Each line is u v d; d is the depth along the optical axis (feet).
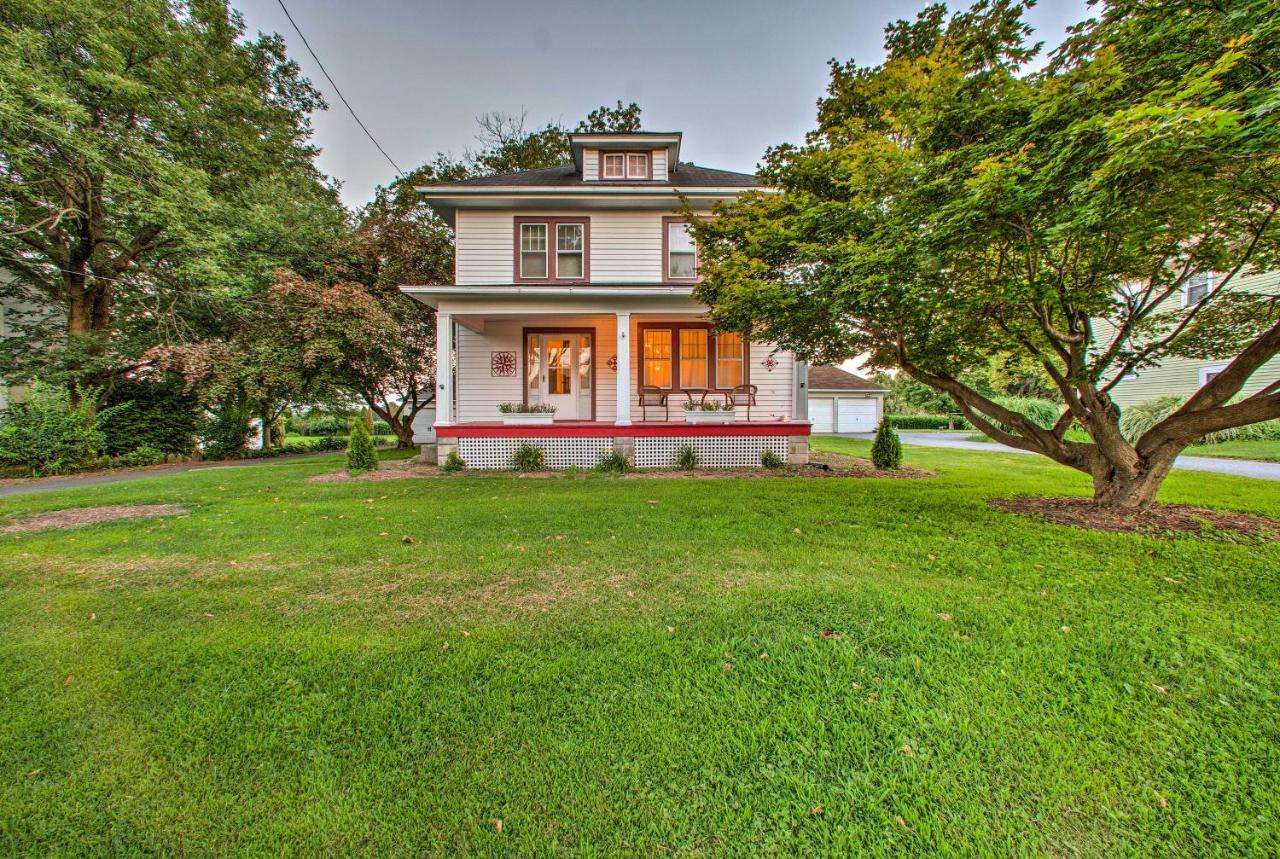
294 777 5.61
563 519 16.88
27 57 30.83
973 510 17.92
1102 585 10.83
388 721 6.50
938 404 95.09
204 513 18.51
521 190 33.27
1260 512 17.03
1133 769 5.62
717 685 7.20
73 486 27.12
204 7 41.47
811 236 18.53
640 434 31.68
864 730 6.27
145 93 35.22
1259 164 10.52
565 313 31.86
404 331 49.37
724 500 19.90
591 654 8.05
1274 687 7.07
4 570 12.20
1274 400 14.60
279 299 40.45
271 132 46.96
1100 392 17.92
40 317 47.52
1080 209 10.66
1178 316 19.45
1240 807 5.11
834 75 19.70
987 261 15.56
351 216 53.88
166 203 34.99
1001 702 6.79
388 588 10.96
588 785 5.45
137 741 6.15
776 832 4.89
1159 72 11.48
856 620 9.15
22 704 6.85
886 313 17.11
